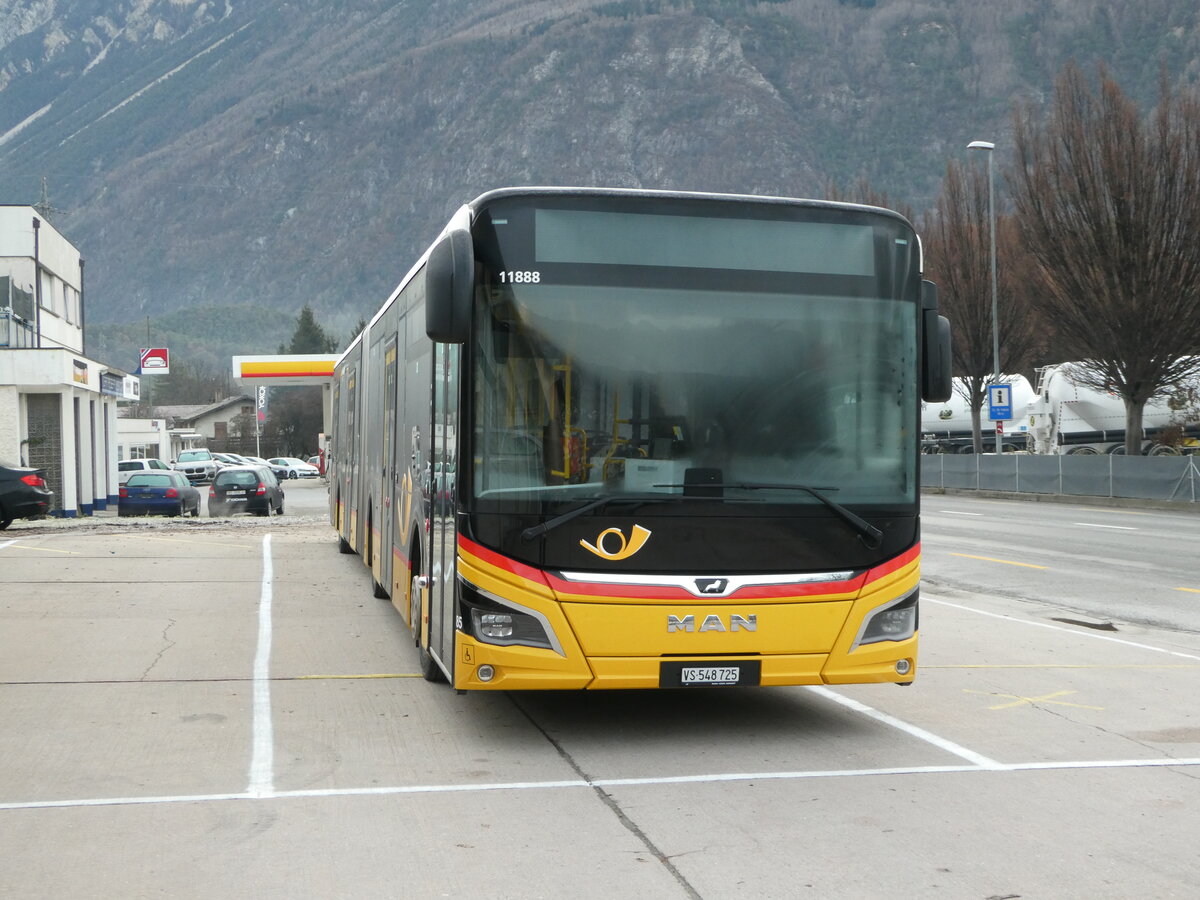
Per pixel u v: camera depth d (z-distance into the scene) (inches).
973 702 339.0
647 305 280.7
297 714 318.0
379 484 494.3
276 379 2559.1
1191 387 1461.6
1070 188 1333.7
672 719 315.9
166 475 1379.2
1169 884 198.2
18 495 949.2
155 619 475.5
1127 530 962.7
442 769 265.4
